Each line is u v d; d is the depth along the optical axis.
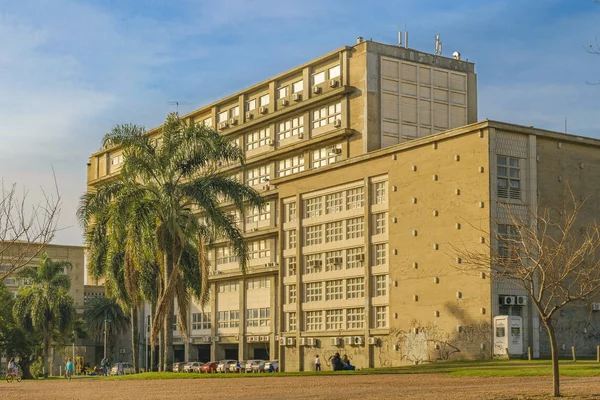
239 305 89.12
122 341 121.25
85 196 56.47
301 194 75.62
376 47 74.00
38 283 103.50
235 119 89.94
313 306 73.56
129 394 33.28
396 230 64.50
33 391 40.22
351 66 74.62
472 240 57.69
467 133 59.03
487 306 56.09
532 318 56.69
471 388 29.86
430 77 76.56
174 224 52.53
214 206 53.28
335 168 71.56
